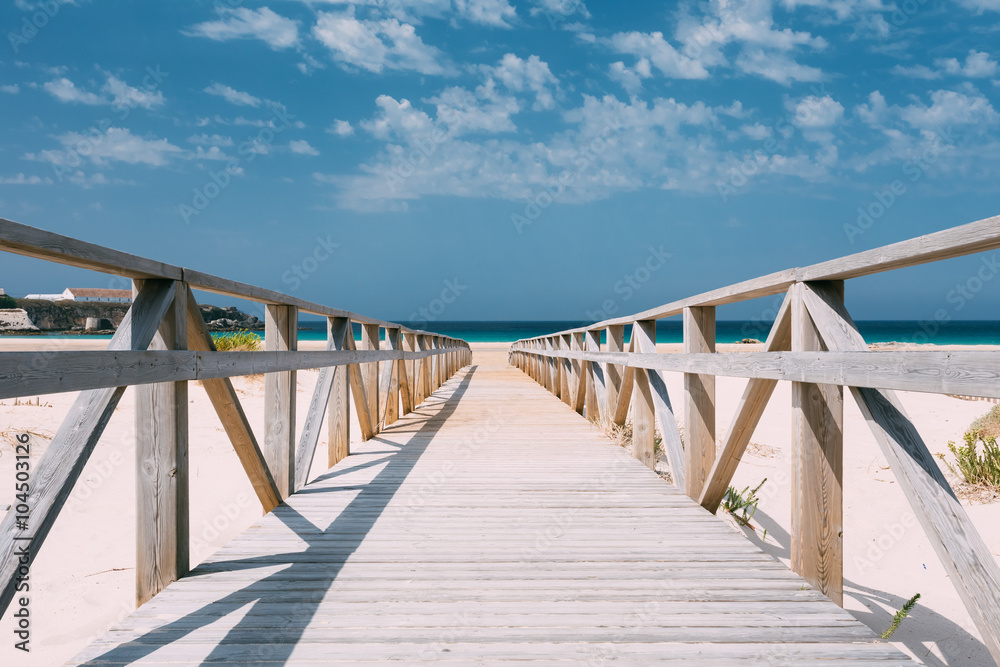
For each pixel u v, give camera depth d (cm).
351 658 191
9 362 142
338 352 450
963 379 150
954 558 166
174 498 246
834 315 225
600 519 343
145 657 190
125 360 190
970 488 505
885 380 180
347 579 254
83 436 177
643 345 477
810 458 242
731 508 471
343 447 511
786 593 239
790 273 243
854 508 485
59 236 165
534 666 187
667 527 328
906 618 309
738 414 297
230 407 288
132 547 355
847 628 211
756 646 199
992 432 671
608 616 220
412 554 285
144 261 205
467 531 320
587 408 764
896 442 189
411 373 962
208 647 197
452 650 196
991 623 156
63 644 250
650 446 502
